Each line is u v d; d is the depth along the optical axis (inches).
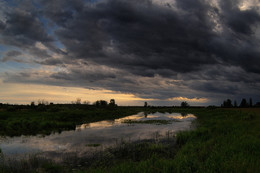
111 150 418.9
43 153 400.2
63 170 298.8
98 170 263.9
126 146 452.4
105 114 1637.6
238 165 221.8
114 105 3393.2
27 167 310.0
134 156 367.6
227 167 221.1
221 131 551.5
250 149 308.3
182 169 230.1
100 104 3176.7
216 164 235.0
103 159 354.3
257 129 549.0
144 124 986.1
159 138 560.4
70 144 486.3
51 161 339.9
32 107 2124.8
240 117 986.7
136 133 666.8
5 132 674.8
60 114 1254.9
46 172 290.2
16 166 314.5
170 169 234.4
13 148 446.0
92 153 396.8
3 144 489.7
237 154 273.4
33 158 358.3
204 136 480.1
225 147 327.0
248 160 242.2
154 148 409.4
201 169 224.7
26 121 841.5
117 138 568.7
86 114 1403.8
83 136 607.5
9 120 911.7
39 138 573.9
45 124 790.5
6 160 348.5
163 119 1343.5
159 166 248.5
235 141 370.6
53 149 434.3
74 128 813.9
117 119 1347.2
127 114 1972.2
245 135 433.7
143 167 246.8
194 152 329.1
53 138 572.4
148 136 599.2
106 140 538.9
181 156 295.0
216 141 412.2
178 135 501.4
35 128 762.2
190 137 478.6
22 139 557.9
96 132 694.5
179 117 1562.5
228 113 1350.9
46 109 1756.9
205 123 858.1
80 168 308.3
